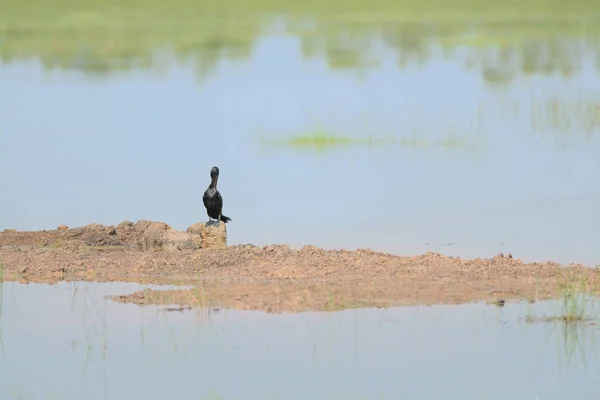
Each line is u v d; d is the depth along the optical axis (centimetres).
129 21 5594
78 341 1188
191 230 1736
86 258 1571
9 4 5947
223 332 1205
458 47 4772
